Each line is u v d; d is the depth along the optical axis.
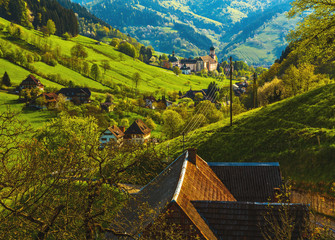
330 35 20.77
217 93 170.12
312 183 32.81
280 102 60.78
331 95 51.03
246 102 126.38
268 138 47.25
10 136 12.92
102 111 146.88
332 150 35.47
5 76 161.62
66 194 13.31
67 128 44.97
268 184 28.78
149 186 27.22
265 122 53.25
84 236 14.04
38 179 12.90
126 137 112.25
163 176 27.27
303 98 55.25
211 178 27.31
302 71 71.50
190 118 100.38
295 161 38.34
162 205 19.20
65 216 12.47
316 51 21.67
